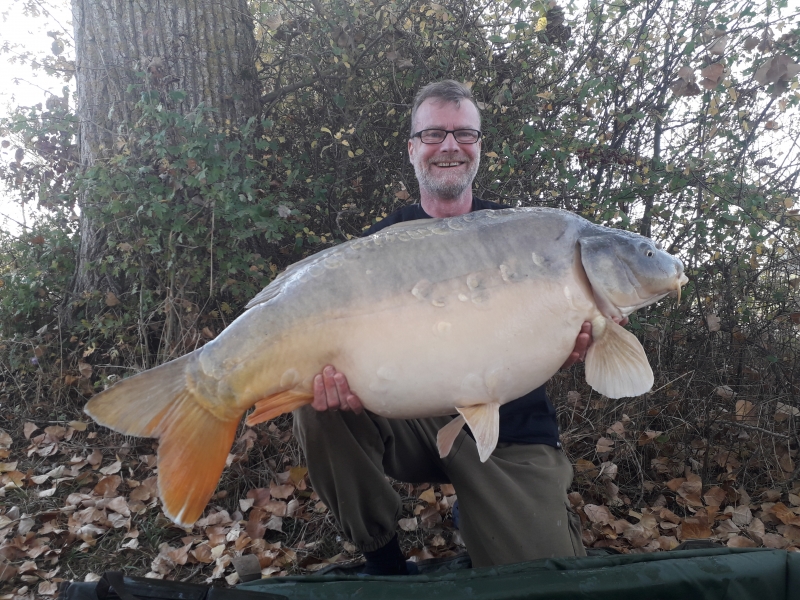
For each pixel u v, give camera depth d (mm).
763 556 1541
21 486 2795
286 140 4234
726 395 3135
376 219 3945
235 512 2648
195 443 1544
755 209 3295
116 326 3484
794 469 2992
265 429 3135
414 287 1588
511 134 3834
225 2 3955
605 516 2557
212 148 3465
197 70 3873
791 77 3086
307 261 1689
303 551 2381
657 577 1476
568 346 1685
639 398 3223
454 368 1586
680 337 3430
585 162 3756
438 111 2578
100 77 3836
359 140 3994
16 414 3383
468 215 1726
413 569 2135
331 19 4020
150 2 3805
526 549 1886
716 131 3578
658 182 3584
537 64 3965
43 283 3844
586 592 1452
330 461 1911
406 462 2148
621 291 1707
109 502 2648
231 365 1553
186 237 3457
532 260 1656
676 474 2973
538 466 2035
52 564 2289
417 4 3992
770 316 3459
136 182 3412
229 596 1398
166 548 2373
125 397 1513
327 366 1596
